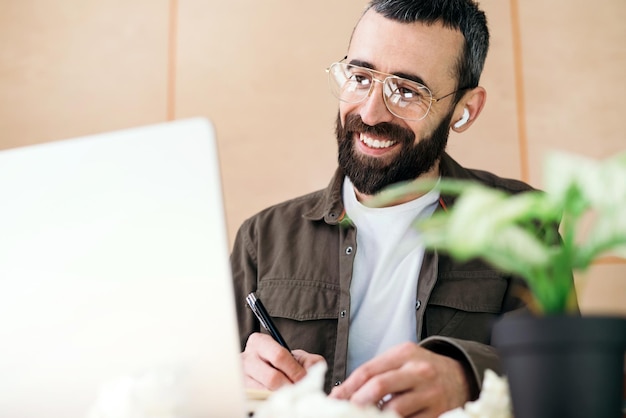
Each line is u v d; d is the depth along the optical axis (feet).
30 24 10.36
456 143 9.80
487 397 3.05
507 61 9.91
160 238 3.26
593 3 9.97
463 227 2.50
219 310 3.23
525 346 2.45
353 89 6.97
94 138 3.33
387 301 6.71
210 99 10.16
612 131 9.81
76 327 3.28
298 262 7.04
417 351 4.24
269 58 10.18
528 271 2.57
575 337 2.40
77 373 3.28
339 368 6.56
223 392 3.23
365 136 6.93
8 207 3.35
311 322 6.76
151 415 2.89
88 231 3.30
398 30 6.92
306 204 7.38
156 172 3.28
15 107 10.24
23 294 3.33
